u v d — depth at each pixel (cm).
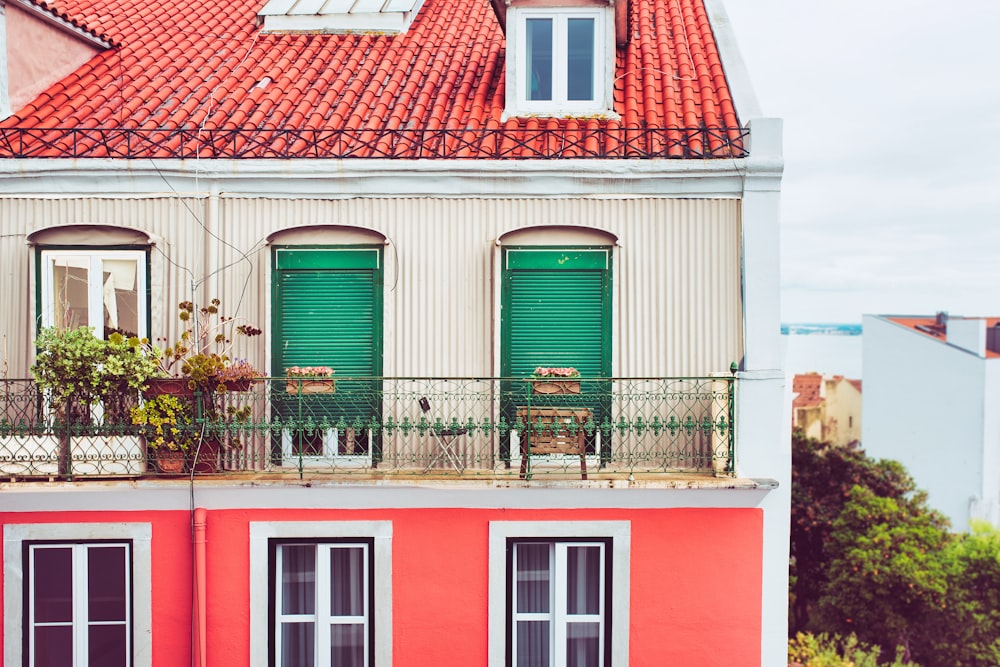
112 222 818
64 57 960
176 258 819
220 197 816
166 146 824
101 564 802
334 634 809
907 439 4469
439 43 1046
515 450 812
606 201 809
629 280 812
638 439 812
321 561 802
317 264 818
